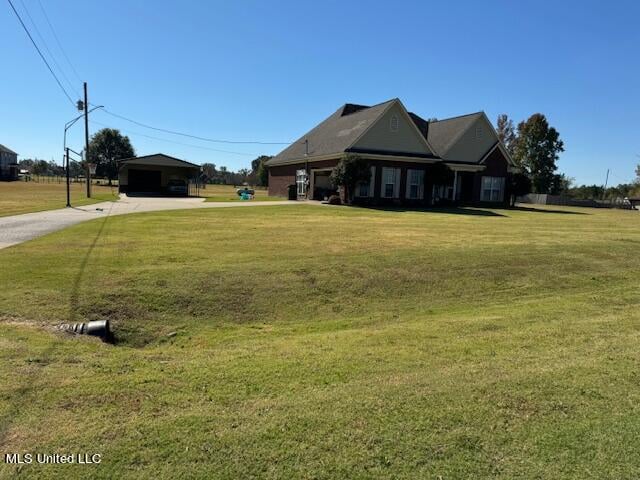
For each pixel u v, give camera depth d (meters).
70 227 12.98
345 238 11.84
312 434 3.03
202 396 3.57
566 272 9.53
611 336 5.59
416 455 2.85
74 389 3.55
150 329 5.88
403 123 27.97
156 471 2.61
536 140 62.56
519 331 5.80
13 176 82.88
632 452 2.98
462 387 3.84
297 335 5.86
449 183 28.58
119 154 85.94
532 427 3.23
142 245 9.97
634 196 66.75
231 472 2.63
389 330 5.90
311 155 29.84
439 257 9.69
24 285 6.51
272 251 9.71
